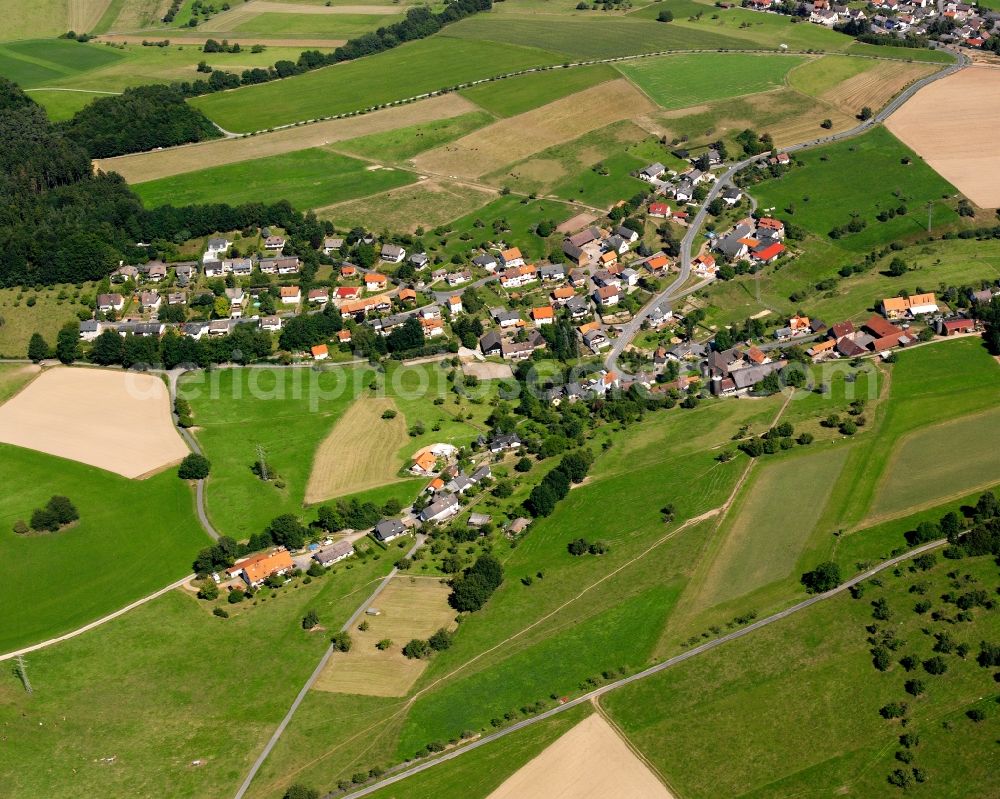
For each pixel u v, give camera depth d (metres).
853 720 184.88
